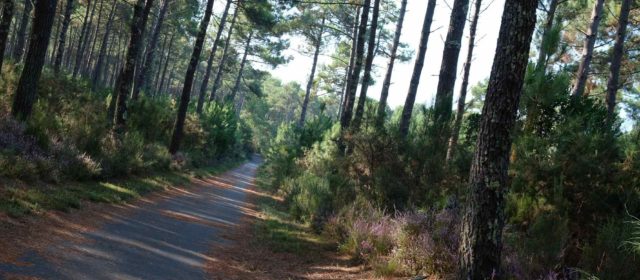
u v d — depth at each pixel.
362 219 10.19
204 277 7.02
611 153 7.50
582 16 20.12
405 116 14.65
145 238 8.52
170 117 26.27
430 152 11.04
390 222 9.73
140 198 12.63
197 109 36.81
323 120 28.80
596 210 7.04
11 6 14.23
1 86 14.89
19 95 12.34
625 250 5.64
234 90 50.94
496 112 5.92
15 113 12.29
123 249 7.39
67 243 6.90
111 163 14.02
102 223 8.77
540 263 6.49
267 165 40.44
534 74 8.83
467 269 5.95
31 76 12.43
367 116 13.17
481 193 5.92
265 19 32.84
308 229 12.46
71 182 11.51
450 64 12.26
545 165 7.57
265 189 26.61
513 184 7.79
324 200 12.92
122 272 6.22
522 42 5.86
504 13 6.03
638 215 6.65
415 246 7.93
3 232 6.48
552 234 6.51
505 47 5.93
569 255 6.82
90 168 12.39
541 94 8.55
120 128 17.89
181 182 18.59
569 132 7.78
